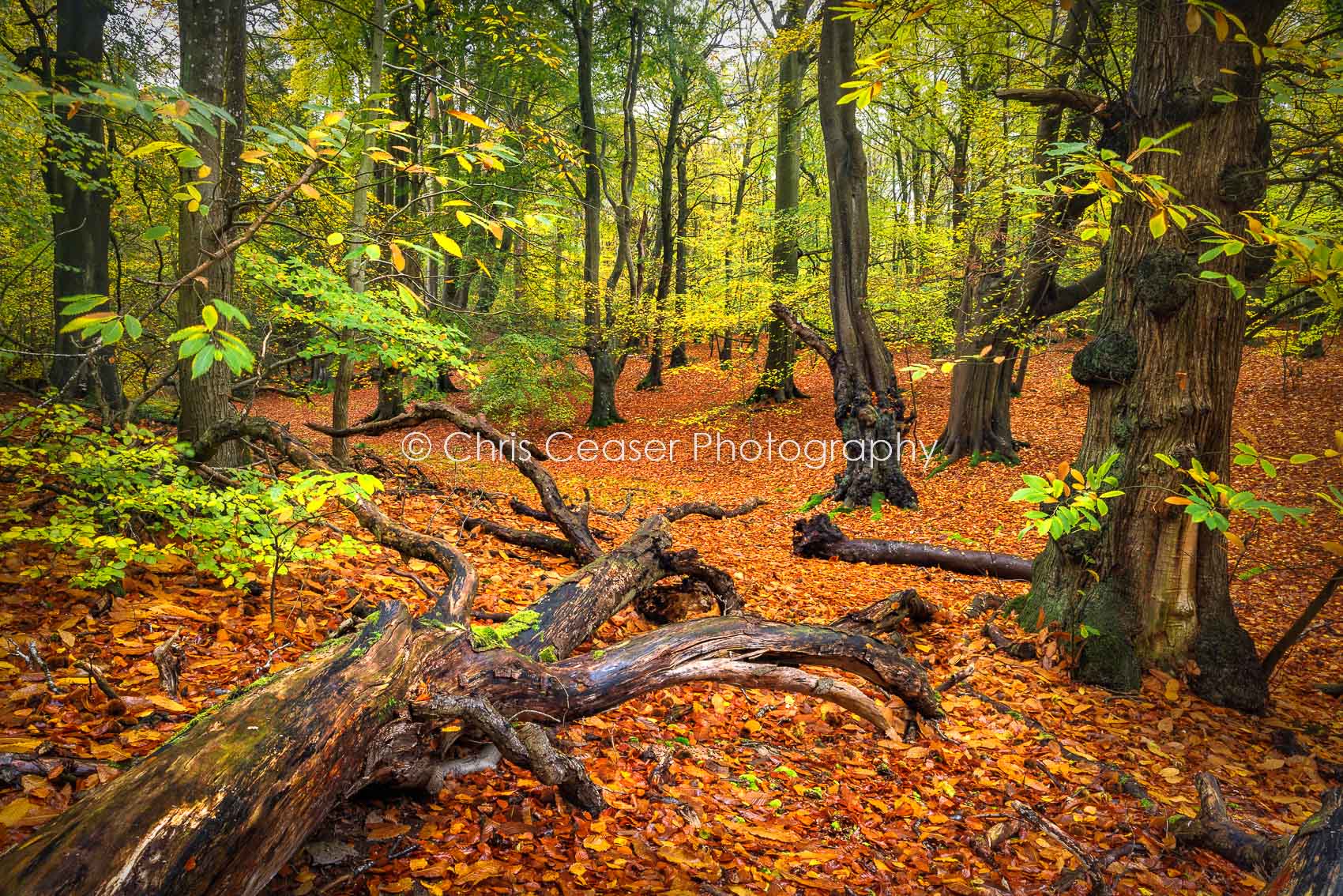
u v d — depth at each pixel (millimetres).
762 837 2836
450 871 2256
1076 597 5406
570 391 22797
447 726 2648
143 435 4137
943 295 16641
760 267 21562
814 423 20281
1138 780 3840
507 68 16250
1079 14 7508
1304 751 4484
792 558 9000
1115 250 5262
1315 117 4262
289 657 3328
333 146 2137
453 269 15273
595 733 3363
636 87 23094
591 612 3756
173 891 1539
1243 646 5062
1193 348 4934
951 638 5770
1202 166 4723
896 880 2740
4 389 8242
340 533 5047
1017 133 13297
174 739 1928
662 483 15766
